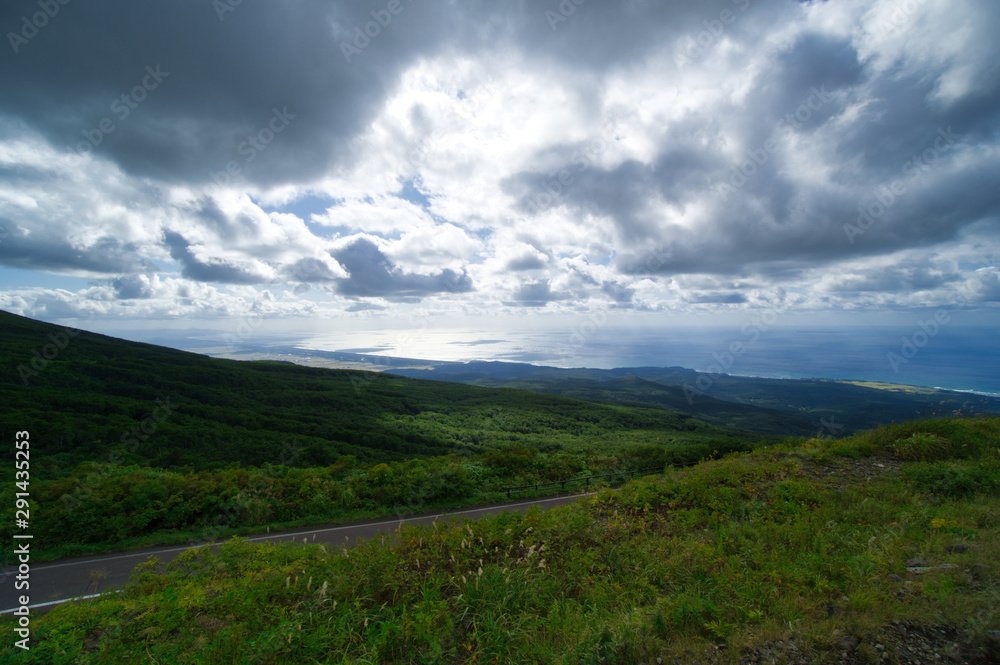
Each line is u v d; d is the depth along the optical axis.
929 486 7.21
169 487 13.62
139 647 4.24
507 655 3.61
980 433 10.15
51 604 8.45
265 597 4.87
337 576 5.00
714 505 7.09
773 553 4.93
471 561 5.29
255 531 12.58
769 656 3.19
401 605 4.46
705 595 4.21
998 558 4.20
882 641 3.15
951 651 2.97
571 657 3.33
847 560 4.54
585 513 7.11
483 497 15.73
